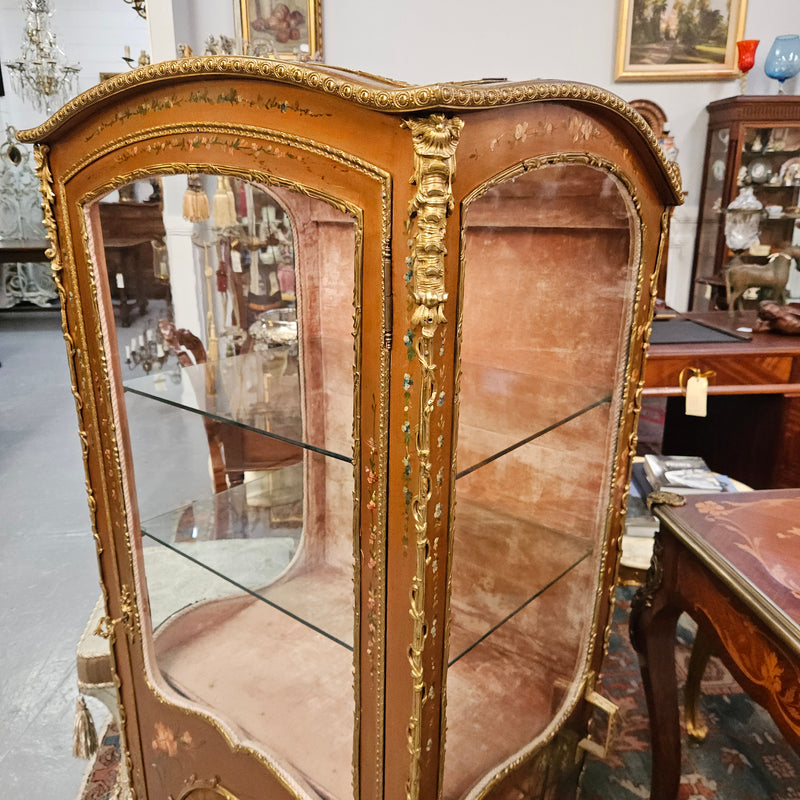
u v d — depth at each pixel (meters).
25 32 4.05
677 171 0.86
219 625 1.17
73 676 1.81
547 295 0.96
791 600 0.92
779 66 3.88
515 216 0.90
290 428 1.00
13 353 5.12
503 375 1.00
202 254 0.89
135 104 0.73
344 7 3.60
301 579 1.07
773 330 2.42
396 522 0.66
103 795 1.43
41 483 3.02
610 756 1.47
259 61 0.60
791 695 0.89
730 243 3.95
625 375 0.93
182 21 2.96
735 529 1.11
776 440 2.28
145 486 0.98
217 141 0.67
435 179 0.54
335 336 1.02
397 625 0.70
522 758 0.93
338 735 0.94
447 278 0.58
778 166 4.03
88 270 0.85
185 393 0.96
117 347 0.89
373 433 0.65
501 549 1.00
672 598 1.17
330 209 0.94
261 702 0.99
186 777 1.06
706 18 3.91
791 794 1.38
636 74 3.96
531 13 3.79
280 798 0.90
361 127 0.57
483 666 1.04
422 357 0.58
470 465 0.82
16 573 2.30
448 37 3.75
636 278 0.89
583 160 0.72
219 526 1.07
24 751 1.57
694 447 2.89
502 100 0.56
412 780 0.74
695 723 1.51
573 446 1.00
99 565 1.05
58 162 0.85
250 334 0.97
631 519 1.70
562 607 1.06
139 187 0.79
